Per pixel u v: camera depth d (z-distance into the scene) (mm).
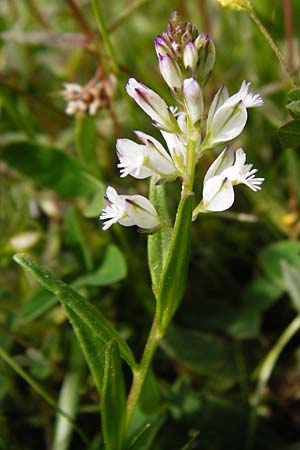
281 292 158
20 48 202
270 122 175
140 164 100
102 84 155
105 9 232
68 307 110
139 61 196
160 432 137
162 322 109
